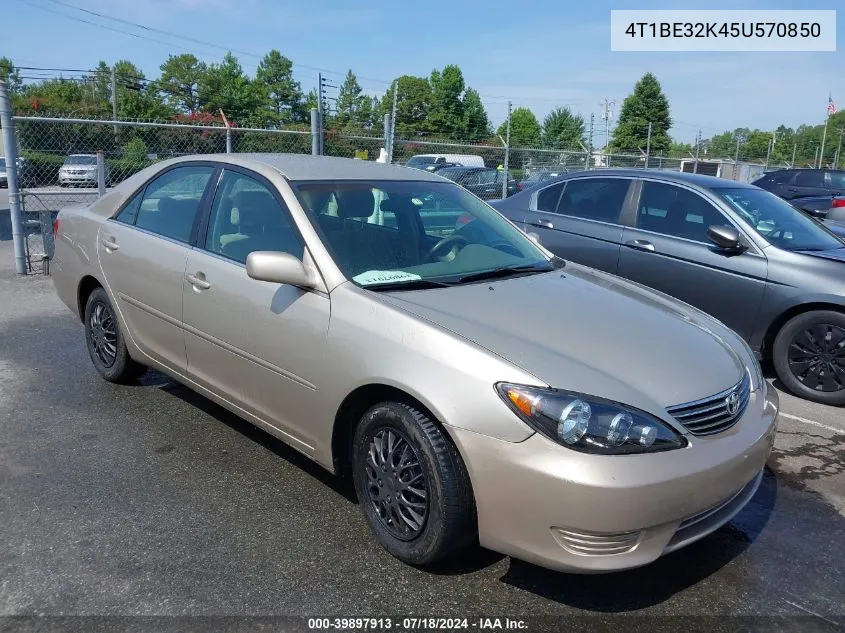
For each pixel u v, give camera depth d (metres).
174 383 5.02
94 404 4.60
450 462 2.71
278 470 3.77
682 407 2.71
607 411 2.53
